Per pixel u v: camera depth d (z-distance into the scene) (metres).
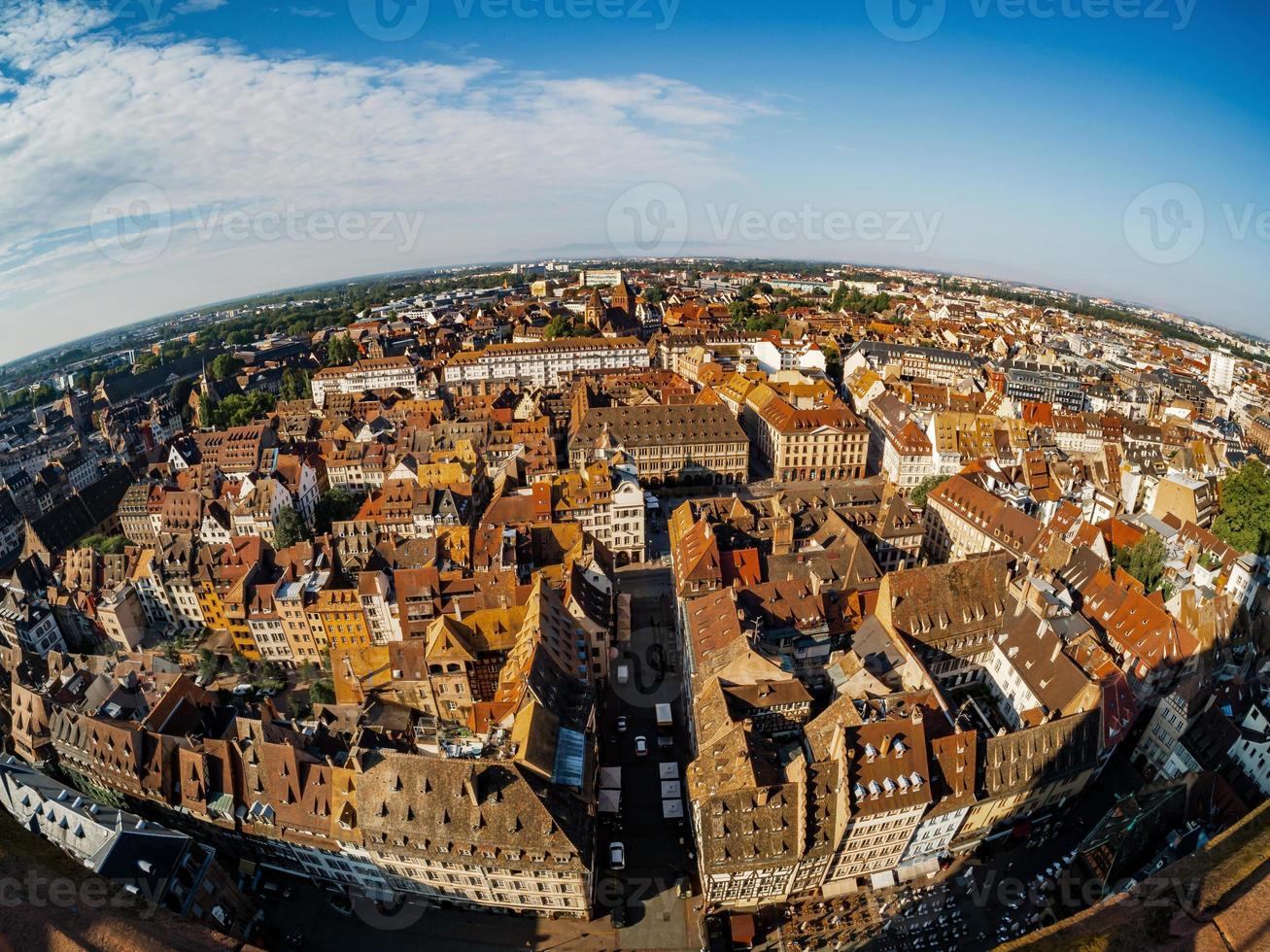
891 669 99.12
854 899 79.44
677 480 194.25
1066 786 87.94
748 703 91.31
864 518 144.88
